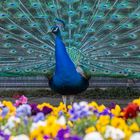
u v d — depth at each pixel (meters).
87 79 10.59
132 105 6.61
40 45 11.22
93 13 11.75
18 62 11.12
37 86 15.09
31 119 6.13
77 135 5.52
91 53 11.16
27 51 11.19
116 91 14.47
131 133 5.60
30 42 11.34
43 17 11.63
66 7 11.96
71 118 6.15
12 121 5.96
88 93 14.38
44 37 11.23
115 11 11.80
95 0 11.82
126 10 12.02
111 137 5.35
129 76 11.00
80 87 10.45
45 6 11.92
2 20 11.53
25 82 15.10
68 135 5.30
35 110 7.07
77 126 5.77
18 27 11.45
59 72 10.27
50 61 11.09
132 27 11.49
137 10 11.70
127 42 11.45
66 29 11.63
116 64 11.09
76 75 10.31
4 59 11.17
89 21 11.71
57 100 13.99
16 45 11.30
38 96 14.47
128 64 11.12
